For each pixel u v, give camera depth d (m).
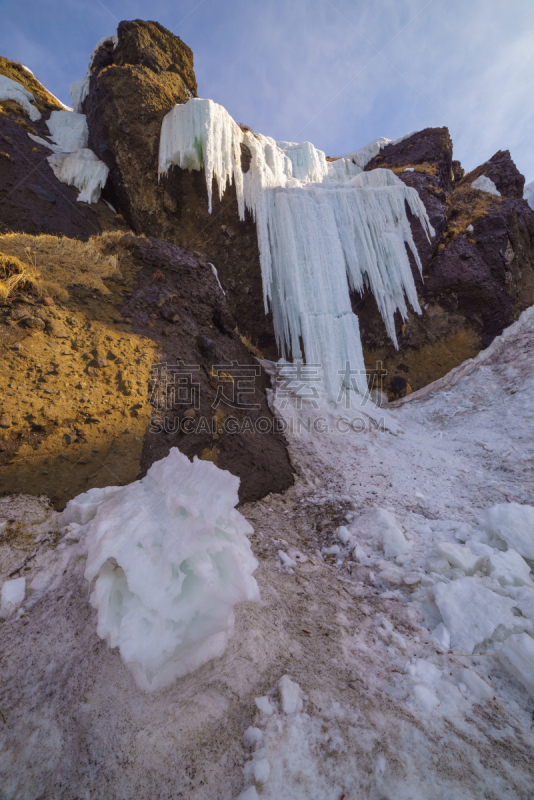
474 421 7.21
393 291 10.01
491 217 11.26
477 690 1.82
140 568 1.57
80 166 9.87
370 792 1.29
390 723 1.57
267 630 2.10
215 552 1.78
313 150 15.29
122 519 1.87
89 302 4.72
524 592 2.43
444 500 4.47
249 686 1.70
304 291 8.88
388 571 2.94
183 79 11.61
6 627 1.82
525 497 4.18
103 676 1.60
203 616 1.63
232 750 1.41
